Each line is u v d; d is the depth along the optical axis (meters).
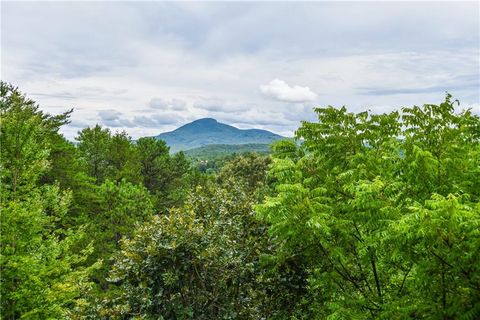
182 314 8.68
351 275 9.10
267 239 11.05
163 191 45.41
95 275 21.59
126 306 9.05
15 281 12.42
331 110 8.77
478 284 5.21
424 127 7.53
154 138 46.56
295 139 9.23
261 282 10.66
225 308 9.67
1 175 12.66
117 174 34.34
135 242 9.56
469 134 7.41
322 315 10.63
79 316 9.48
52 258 13.31
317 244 7.84
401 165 6.80
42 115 18.83
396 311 6.43
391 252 6.33
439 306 5.69
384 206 6.54
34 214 12.29
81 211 25.31
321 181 8.76
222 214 11.29
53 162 22.95
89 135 35.62
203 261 9.31
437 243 5.18
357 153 8.05
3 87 15.73
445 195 6.35
